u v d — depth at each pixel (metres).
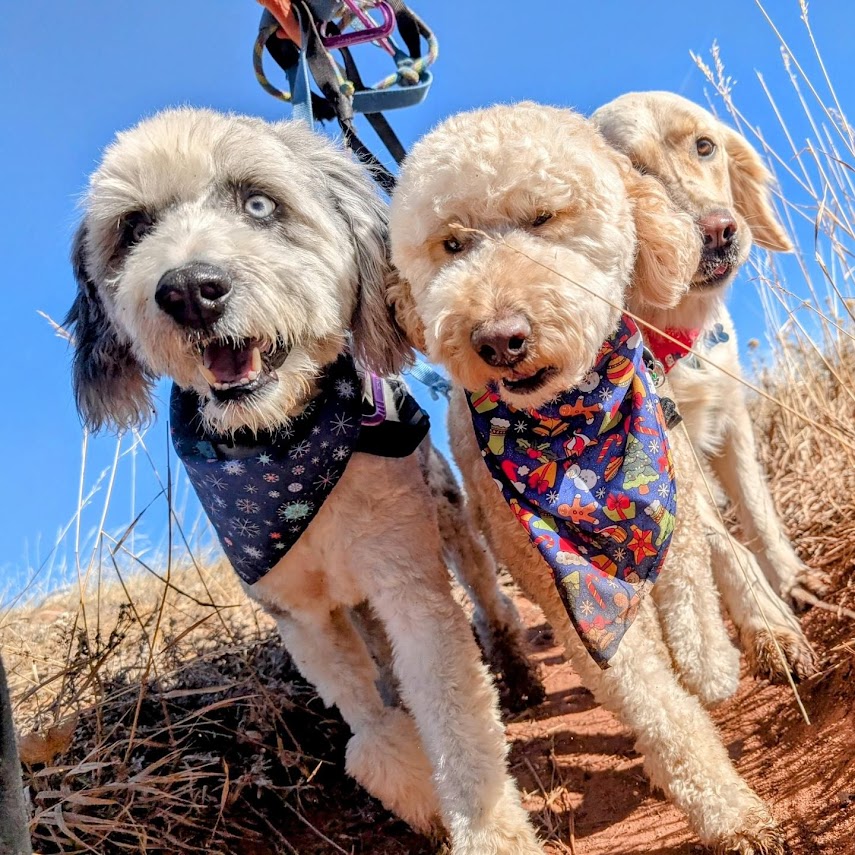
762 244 1.00
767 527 0.90
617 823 0.64
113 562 0.95
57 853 0.64
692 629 0.69
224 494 0.66
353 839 0.70
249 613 1.07
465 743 0.60
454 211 0.60
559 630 0.66
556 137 0.60
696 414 0.87
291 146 0.75
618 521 0.64
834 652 0.74
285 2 0.85
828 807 0.57
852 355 1.00
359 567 0.65
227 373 0.63
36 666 0.90
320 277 0.69
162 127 0.70
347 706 0.70
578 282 0.57
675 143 0.90
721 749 0.60
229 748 0.78
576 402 0.65
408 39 0.94
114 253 0.72
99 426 0.79
